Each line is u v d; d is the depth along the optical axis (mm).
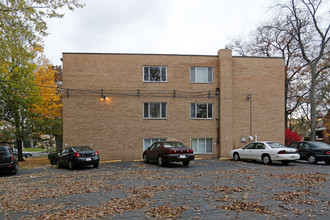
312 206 5836
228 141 19359
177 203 6254
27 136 23781
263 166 14328
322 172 11484
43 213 5723
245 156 16984
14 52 10953
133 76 19125
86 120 18500
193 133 19438
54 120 24359
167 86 19375
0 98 20938
